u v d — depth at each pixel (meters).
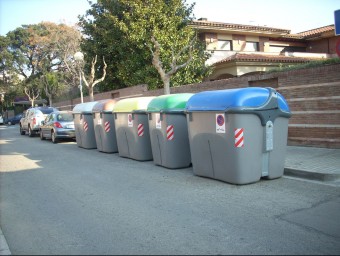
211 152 7.57
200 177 8.08
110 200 6.63
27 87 48.78
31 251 4.58
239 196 6.38
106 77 23.61
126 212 5.87
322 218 5.08
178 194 6.75
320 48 27.50
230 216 5.37
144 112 10.38
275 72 11.08
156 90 17.19
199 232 4.82
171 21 18.23
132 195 6.88
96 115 13.02
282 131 7.46
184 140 9.20
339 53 7.64
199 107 7.68
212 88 13.40
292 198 6.09
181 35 18.69
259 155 7.20
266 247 4.25
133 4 17.92
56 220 5.72
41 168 10.52
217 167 7.49
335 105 9.58
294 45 28.02
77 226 5.38
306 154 9.29
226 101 7.07
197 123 7.83
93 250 4.48
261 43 26.45
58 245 4.71
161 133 9.31
